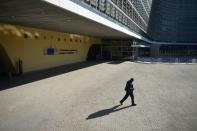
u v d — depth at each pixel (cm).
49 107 1309
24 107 1298
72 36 3778
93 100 1480
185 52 7850
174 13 7981
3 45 2222
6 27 2242
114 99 1512
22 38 2509
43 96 1555
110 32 3275
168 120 1127
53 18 1836
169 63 4381
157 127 1035
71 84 2002
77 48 4038
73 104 1378
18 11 1498
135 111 1264
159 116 1184
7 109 1259
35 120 1101
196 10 7969
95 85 1980
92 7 1995
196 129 1016
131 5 4228
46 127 1017
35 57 2783
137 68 3400
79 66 3450
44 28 2777
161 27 7856
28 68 2664
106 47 4938
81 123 1072
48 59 3091
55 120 1105
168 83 2178
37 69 2853
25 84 1956
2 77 2314
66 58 3641
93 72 2816
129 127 1030
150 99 1541
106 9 2555
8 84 1948
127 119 1134
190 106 1378
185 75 2753
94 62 4188
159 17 7869
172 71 3139
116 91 1755
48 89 1778
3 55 2339
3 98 1486
